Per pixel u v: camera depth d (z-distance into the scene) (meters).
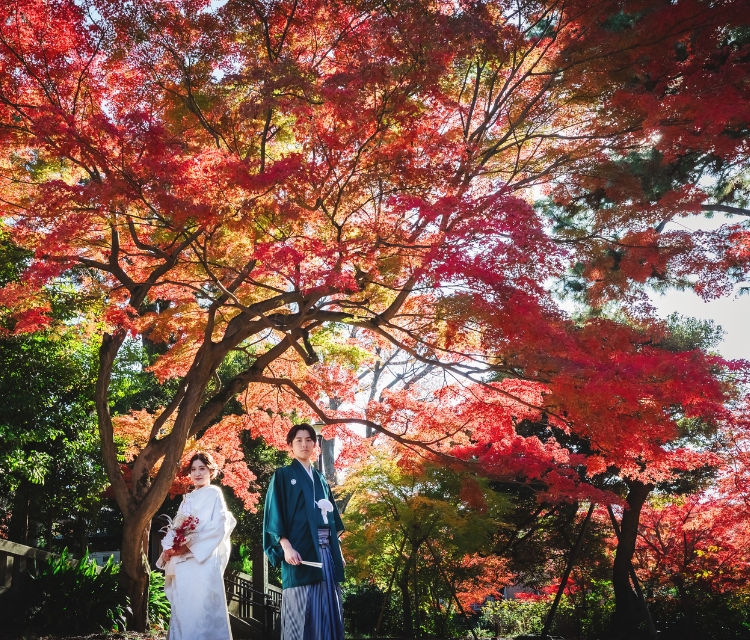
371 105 8.47
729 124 9.49
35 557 10.70
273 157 10.60
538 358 7.96
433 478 14.81
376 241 8.64
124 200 7.79
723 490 14.48
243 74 8.49
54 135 7.63
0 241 11.35
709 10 8.84
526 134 10.67
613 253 10.84
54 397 13.00
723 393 7.90
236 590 17.27
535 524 19.20
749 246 9.18
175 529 6.15
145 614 10.98
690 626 15.70
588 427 8.88
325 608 5.17
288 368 13.03
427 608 18.86
